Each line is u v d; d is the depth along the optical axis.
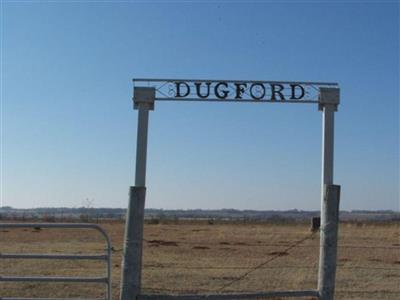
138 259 11.56
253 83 12.07
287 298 14.90
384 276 19.12
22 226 10.97
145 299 11.48
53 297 14.74
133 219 11.58
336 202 11.89
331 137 12.12
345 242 34.19
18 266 20.59
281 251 28.31
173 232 47.78
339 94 12.11
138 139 11.85
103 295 15.09
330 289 11.77
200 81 12.02
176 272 19.84
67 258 11.08
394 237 40.31
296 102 12.15
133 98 11.88
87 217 82.81
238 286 16.80
